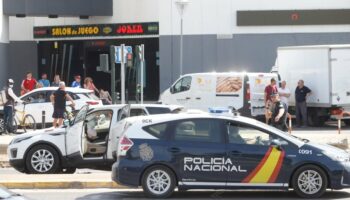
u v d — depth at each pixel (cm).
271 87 3341
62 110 3019
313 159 1591
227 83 3550
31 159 2025
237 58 4406
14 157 2038
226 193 1714
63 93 3022
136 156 1602
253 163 1590
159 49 4503
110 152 1984
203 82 3581
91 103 3250
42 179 1848
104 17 4712
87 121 2028
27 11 4519
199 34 4422
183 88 3641
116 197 1650
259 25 4384
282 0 4369
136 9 4619
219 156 1591
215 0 4403
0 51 4491
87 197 1653
